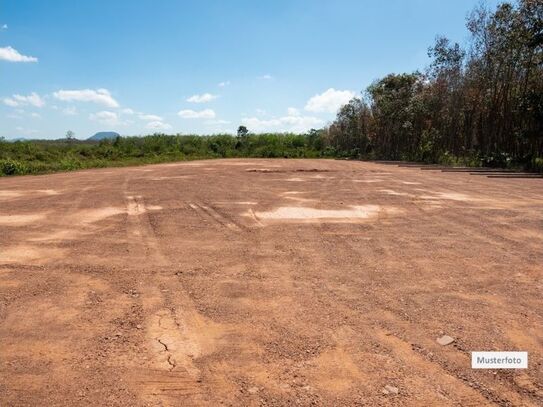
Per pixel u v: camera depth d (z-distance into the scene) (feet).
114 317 12.52
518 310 12.94
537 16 73.51
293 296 14.12
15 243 20.88
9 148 91.04
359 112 160.56
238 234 22.88
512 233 23.02
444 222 26.02
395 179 54.70
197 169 75.77
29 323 12.11
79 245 20.54
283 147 166.71
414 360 10.16
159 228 24.35
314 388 9.05
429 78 111.04
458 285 15.10
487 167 83.10
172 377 9.48
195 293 14.38
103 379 9.39
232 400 8.66
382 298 13.92
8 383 9.25
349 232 23.32
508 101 84.38
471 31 89.04
